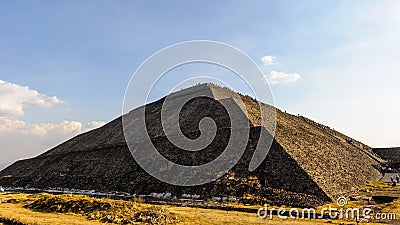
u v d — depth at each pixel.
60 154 134.50
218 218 49.88
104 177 98.69
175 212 52.16
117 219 48.44
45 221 46.34
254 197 69.12
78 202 57.22
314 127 146.25
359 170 103.12
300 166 80.44
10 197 75.81
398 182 96.62
